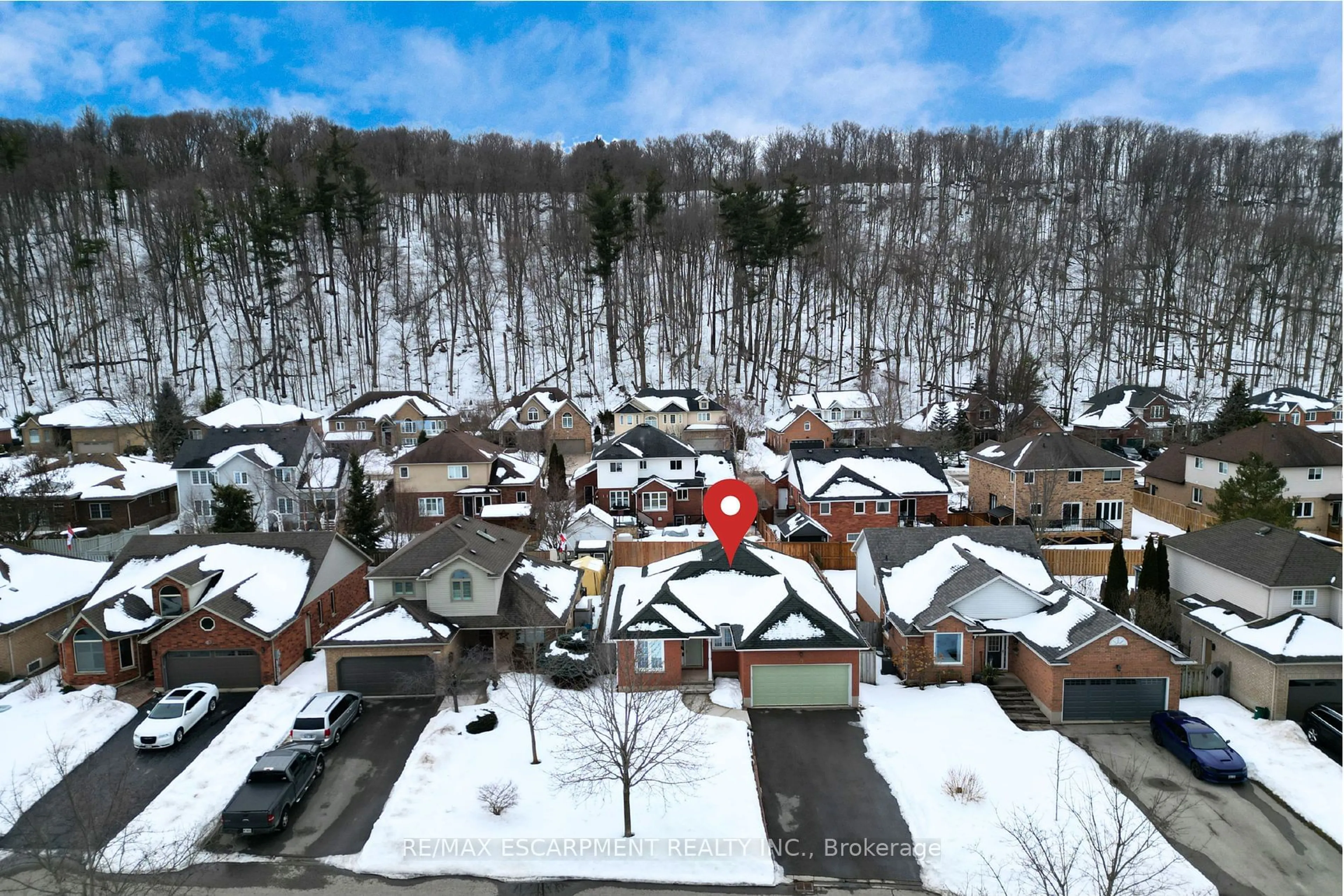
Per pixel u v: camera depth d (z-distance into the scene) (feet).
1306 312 279.08
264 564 99.96
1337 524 143.54
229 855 58.70
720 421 233.35
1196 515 149.69
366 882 55.83
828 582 109.40
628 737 64.03
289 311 280.72
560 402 228.43
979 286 294.25
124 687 89.25
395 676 86.17
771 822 63.16
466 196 358.43
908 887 55.52
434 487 161.48
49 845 55.72
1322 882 54.90
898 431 220.84
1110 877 45.78
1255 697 80.94
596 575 117.39
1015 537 103.19
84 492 148.66
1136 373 272.72
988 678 88.69
